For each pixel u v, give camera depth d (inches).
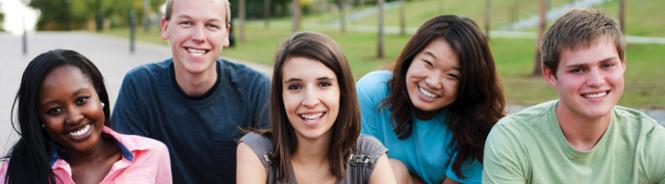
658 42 593.3
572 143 100.3
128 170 106.2
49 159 100.5
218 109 127.4
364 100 127.8
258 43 860.0
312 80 97.1
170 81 126.9
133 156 106.2
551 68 98.3
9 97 326.0
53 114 97.0
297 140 103.5
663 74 410.6
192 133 127.8
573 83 94.6
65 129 98.0
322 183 104.6
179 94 126.3
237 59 583.8
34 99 95.9
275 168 103.0
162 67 129.0
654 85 365.1
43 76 95.3
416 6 1472.7
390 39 844.0
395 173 122.0
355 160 104.3
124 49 761.0
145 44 867.4
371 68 512.1
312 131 98.6
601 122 97.3
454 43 112.8
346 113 101.5
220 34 122.8
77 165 104.7
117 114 128.1
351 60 590.6
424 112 123.5
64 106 96.7
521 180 101.4
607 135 98.9
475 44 113.7
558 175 100.5
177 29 120.7
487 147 104.4
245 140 104.5
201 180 131.3
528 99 336.5
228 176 132.2
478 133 120.7
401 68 121.6
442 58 114.2
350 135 102.6
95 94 100.7
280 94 101.3
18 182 98.6
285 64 98.5
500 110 120.5
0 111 277.6
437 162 124.7
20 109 97.0
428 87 116.3
